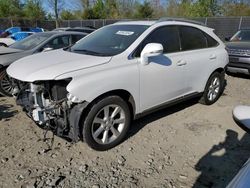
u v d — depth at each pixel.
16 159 3.42
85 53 3.96
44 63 3.63
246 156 3.68
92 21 27.27
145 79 3.88
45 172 3.19
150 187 3.02
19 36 18.69
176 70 4.36
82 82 3.23
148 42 4.03
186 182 3.12
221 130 4.43
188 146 3.90
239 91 6.79
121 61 3.65
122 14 40.88
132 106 3.89
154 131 4.31
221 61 5.40
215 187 3.05
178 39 4.52
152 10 37.66
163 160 3.53
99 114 3.53
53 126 3.52
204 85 5.19
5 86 5.59
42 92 3.40
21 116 4.68
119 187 3.00
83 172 3.22
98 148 3.60
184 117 4.91
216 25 20.42
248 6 28.16
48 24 32.59
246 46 7.94
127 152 3.68
